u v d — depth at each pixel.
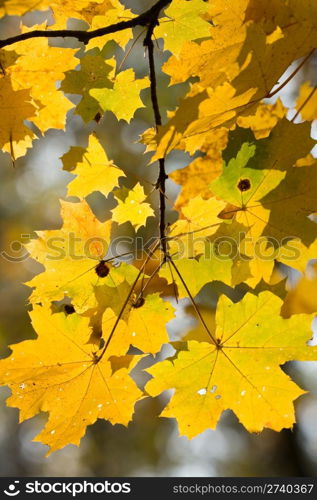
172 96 1.46
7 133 0.73
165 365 0.73
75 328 0.72
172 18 0.77
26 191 1.82
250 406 0.73
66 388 0.73
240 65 0.68
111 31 0.72
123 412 0.73
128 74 0.76
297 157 0.71
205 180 0.80
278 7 0.70
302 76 1.04
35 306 0.72
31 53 0.75
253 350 0.73
